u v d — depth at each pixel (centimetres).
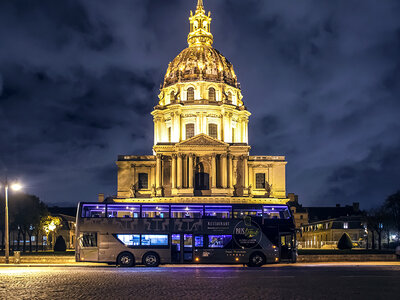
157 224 4941
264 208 5031
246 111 12875
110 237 4912
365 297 2345
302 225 16438
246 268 4584
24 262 5791
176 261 4928
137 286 2844
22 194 10731
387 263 5569
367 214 12506
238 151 11469
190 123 12531
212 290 2630
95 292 2548
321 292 2541
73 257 5791
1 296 2388
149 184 11612
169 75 13338
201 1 14125
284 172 11731
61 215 14375
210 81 12800
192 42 13738
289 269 4378
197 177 11425
